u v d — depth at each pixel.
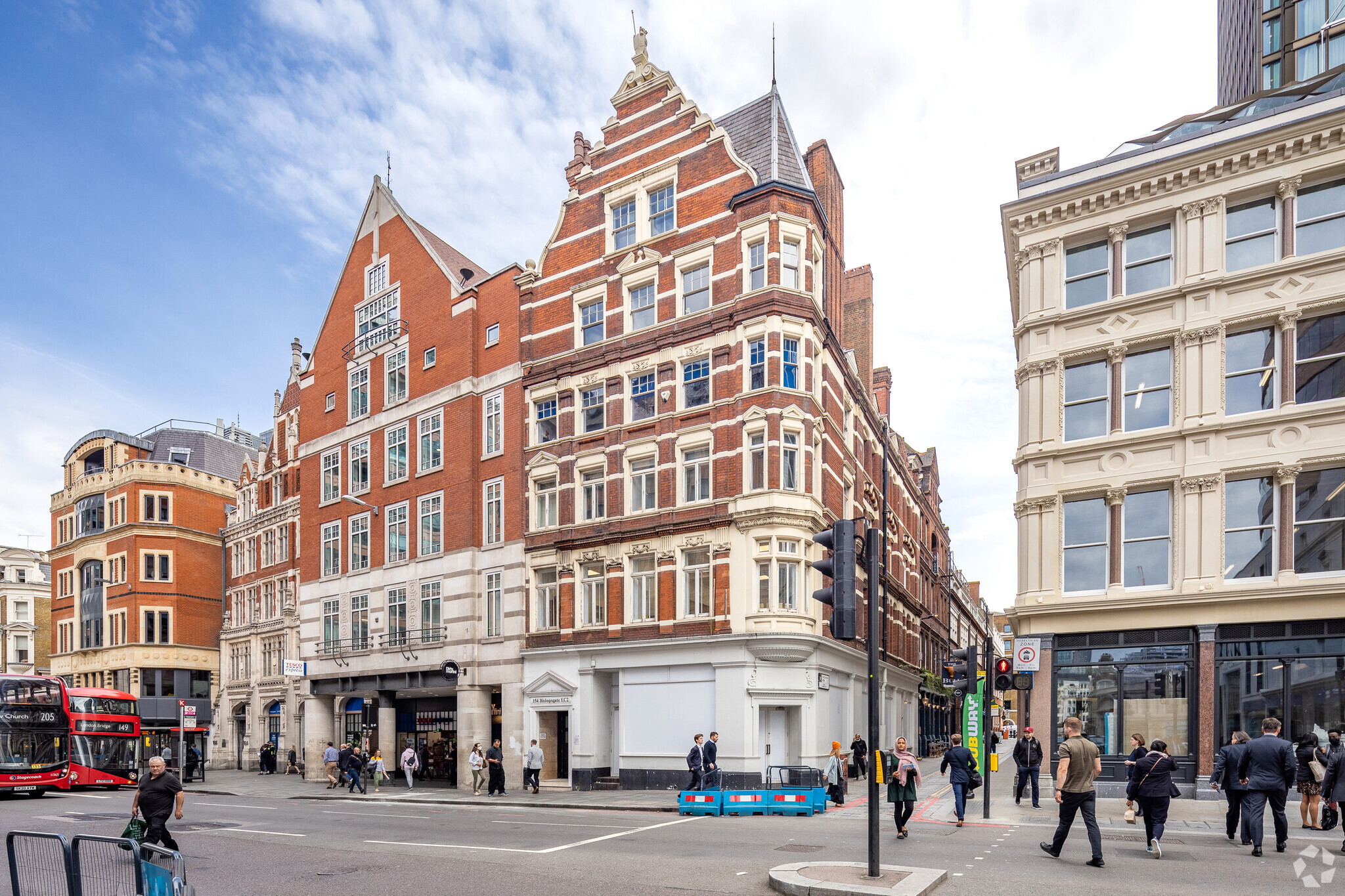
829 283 31.94
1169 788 13.10
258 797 30.89
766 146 29.45
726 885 11.10
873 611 10.83
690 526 28.09
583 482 31.55
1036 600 23.00
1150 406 22.47
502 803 25.61
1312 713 19.48
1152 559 21.89
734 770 25.69
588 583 30.70
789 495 26.72
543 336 33.62
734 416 27.69
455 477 35.41
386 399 39.62
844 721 30.77
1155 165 22.52
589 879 11.77
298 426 49.28
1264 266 21.12
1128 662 21.69
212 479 58.94
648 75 31.88
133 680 54.16
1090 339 23.27
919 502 53.56
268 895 11.30
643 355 30.44
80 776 34.00
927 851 13.66
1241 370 21.33
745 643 26.06
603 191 32.50
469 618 33.78
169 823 20.06
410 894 11.09
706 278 29.42
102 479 59.50
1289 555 20.14
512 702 32.12
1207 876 11.41
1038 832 16.03
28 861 9.33
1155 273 22.84
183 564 56.56
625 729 28.59
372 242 42.03
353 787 31.22
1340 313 20.38
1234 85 45.12
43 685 29.72
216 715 54.06
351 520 40.47
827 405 30.45
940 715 56.12
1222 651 20.66
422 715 37.69
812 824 17.92
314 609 41.81
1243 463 20.77
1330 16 38.19
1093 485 22.59
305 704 41.12
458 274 39.56
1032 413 23.78
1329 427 20.08
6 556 80.44
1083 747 12.48
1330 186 20.88
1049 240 24.11
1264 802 13.27
